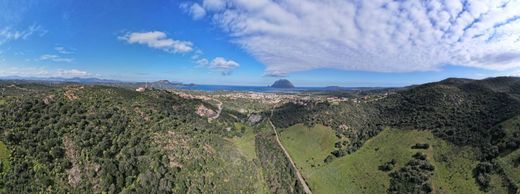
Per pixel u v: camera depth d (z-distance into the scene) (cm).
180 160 9606
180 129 11694
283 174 12594
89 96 11588
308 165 15638
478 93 17038
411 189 11688
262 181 10956
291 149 17775
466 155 12400
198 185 9044
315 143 17925
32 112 9225
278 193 10919
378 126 17875
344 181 13475
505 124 12731
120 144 9306
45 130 8625
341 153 16000
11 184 7231
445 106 16625
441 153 13100
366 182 13012
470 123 14125
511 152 11219
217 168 10100
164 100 15375
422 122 15862
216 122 16212
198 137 11575
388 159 13938
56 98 10619
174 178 8844
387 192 12069
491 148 11838
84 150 8488
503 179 10581
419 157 13125
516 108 13912
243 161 11281
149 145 9756
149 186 8162
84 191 7719
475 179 11250
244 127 17675
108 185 7875
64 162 8006
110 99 12025
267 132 19225
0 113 8781
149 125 11069
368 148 15750
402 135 15525
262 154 13212
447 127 14550
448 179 11719
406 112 18188
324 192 12812
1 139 7931
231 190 9562
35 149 8012
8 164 7506
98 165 8256
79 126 9288
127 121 10656
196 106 17725
